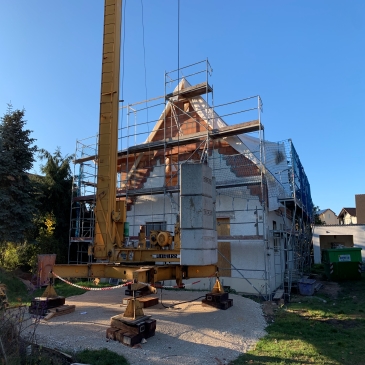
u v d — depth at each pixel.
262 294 12.93
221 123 15.73
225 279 14.02
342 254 18.45
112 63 10.83
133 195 17.16
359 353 6.87
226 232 14.49
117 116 10.78
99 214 10.16
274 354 6.72
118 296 12.29
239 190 14.38
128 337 6.72
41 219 19.62
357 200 41.75
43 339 6.88
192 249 8.20
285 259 17.08
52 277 9.85
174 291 13.64
